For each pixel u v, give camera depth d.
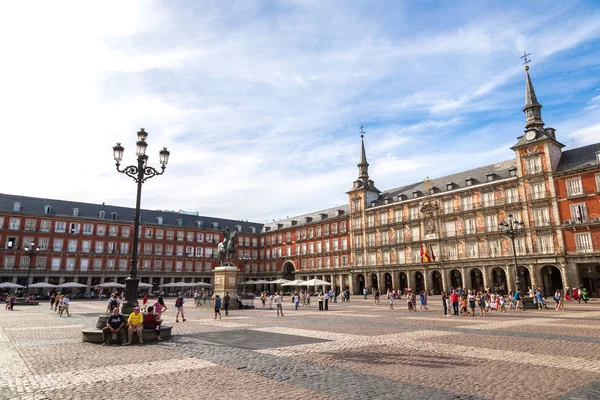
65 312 31.84
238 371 9.51
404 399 7.14
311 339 14.82
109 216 76.62
